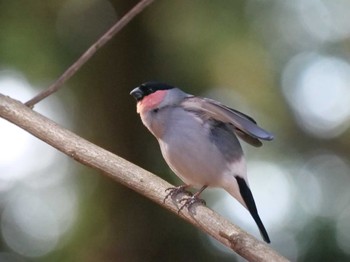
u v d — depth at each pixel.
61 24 13.09
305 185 12.94
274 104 13.48
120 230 12.96
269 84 13.40
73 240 12.91
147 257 12.95
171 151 8.30
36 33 12.93
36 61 12.94
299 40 13.43
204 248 13.09
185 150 8.23
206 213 6.97
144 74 13.25
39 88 13.05
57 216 13.16
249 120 7.61
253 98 13.49
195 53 13.02
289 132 13.43
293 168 13.14
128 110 13.27
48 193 13.29
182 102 8.41
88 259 12.86
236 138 8.31
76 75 13.23
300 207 12.66
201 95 13.22
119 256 12.87
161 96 8.46
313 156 13.36
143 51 13.27
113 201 13.04
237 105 13.45
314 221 12.39
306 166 13.22
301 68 13.43
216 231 6.84
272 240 12.39
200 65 13.02
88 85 13.29
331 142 13.41
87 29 13.16
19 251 12.95
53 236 13.05
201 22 12.96
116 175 7.28
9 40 12.87
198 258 13.05
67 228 13.06
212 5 12.89
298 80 13.45
